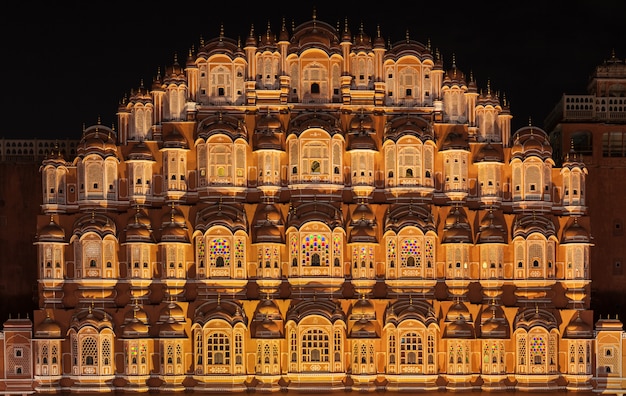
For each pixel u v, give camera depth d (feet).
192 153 266.77
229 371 254.47
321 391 254.27
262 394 253.03
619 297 291.17
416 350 256.93
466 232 262.26
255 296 259.80
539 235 263.70
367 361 254.68
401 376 255.70
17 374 259.39
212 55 268.82
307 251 258.98
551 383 258.98
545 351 259.60
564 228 268.00
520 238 264.11
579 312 262.06
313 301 257.34
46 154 295.28
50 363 256.52
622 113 297.33
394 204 265.13
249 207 263.29
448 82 272.72
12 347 259.60
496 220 264.52
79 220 262.88
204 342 254.27
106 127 271.69
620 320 289.33
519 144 270.87
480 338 259.80
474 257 264.93
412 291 260.62
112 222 262.88
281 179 265.54
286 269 261.03
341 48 270.67
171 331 254.47
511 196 270.26
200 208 263.29
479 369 260.42
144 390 255.29
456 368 256.32
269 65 269.85
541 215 268.21
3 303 289.94
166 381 254.47
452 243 260.42
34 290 291.17
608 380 262.88
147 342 257.55
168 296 258.37
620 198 293.84
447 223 264.52
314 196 263.08
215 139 262.47
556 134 305.73
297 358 254.68
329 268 258.78
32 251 291.79
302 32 272.51
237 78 269.85
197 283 258.98
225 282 258.37
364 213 260.62
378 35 273.54
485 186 268.21
